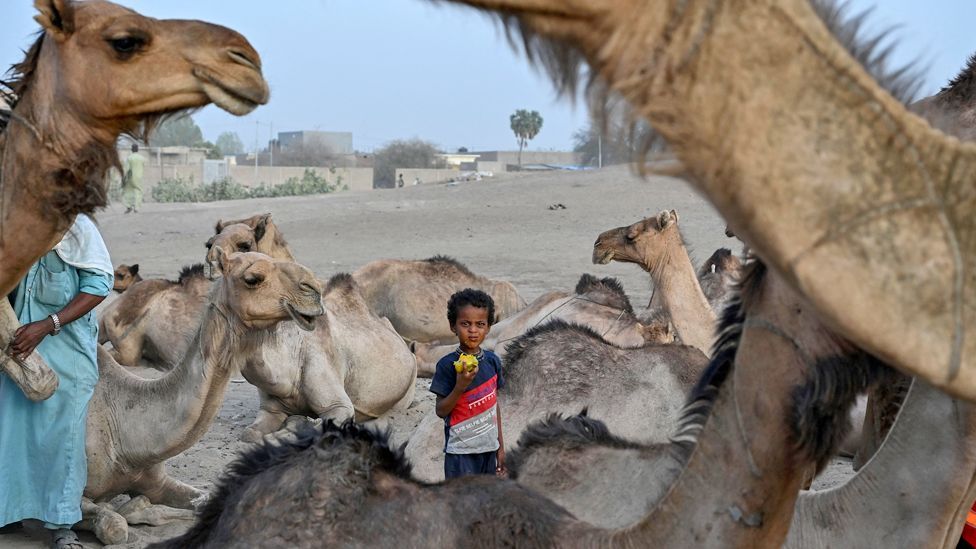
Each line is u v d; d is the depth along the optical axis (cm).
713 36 151
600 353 595
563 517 304
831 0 171
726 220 164
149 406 601
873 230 153
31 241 369
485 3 150
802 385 243
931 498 350
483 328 505
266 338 594
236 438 863
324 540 302
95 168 355
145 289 1020
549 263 2034
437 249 2314
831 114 153
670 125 154
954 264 154
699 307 876
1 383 571
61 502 569
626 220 2678
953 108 381
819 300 154
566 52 158
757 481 252
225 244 859
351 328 924
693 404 275
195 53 316
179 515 647
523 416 580
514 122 10750
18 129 360
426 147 9244
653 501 347
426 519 304
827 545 376
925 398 351
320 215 3152
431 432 608
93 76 330
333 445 320
